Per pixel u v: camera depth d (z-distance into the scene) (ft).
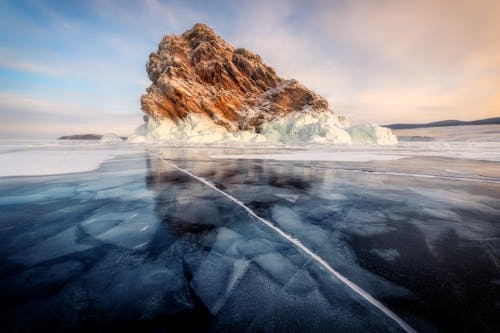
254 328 6.15
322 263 9.29
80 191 21.57
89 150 77.51
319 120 133.28
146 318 6.53
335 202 18.06
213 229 12.84
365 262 9.36
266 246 10.80
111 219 14.44
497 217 14.65
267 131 145.07
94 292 7.66
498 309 6.72
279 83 170.91
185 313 6.71
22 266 9.25
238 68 173.17
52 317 6.61
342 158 50.85
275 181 26.30
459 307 6.82
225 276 8.50
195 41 179.63
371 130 118.21
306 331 6.04
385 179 27.37
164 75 144.77
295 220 14.19
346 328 6.12
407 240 11.38
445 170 33.73
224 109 152.56
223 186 23.79
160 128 144.97
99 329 6.17
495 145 93.15
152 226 13.32
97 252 10.35
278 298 7.29
